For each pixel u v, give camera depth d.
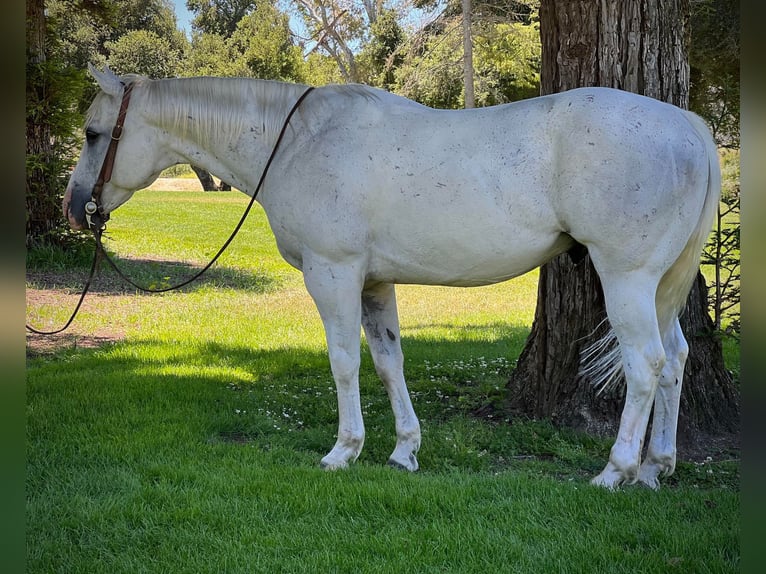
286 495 3.67
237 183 4.29
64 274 11.95
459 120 3.78
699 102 13.18
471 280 3.88
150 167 4.28
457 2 23.20
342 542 3.21
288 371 6.81
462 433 4.82
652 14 4.61
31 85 12.12
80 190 4.25
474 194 3.64
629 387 3.63
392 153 3.77
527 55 24.62
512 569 2.95
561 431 4.80
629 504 3.49
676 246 3.54
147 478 3.95
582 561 2.99
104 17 14.20
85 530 3.35
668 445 3.89
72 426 4.80
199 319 9.75
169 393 5.73
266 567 3.01
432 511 3.49
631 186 3.42
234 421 5.06
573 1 4.75
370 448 4.58
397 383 4.32
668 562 2.95
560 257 4.96
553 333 5.03
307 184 3.87
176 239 17.12
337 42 28.84
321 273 3.92
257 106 4.11
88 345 8.05
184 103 4.16
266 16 35.91
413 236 3.79
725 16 14.57
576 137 3.49
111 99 4.19
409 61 25.08
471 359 7.33
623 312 3.54
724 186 7.62
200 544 3.22
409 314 10.86
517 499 3.62
